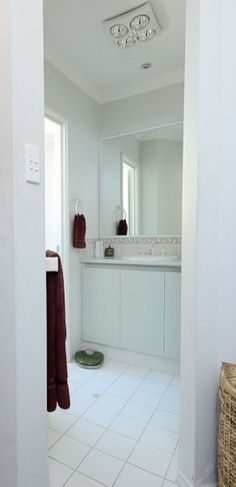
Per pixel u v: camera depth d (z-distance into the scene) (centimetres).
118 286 229
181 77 237
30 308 83
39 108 86
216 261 108
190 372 108
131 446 135
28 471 84
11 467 81
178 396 182
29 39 81
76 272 242
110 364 229
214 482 109
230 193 109
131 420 156
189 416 109
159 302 211
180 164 244
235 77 108
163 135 250
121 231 269
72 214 237
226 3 107
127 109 264
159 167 252
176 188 246
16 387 79
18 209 78
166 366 215
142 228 260
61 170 229
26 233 81
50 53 208
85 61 224
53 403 126
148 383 199
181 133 242
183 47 207
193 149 106
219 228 109
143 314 218
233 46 107
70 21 183
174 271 204
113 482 115
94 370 219
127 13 175
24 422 82
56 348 127
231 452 92
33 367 85
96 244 270
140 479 116
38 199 86
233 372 100
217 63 106
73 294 238
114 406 170
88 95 258
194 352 106
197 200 104
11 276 78
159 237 253
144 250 259
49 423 153
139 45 204
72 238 237
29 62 82
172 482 115
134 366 226
